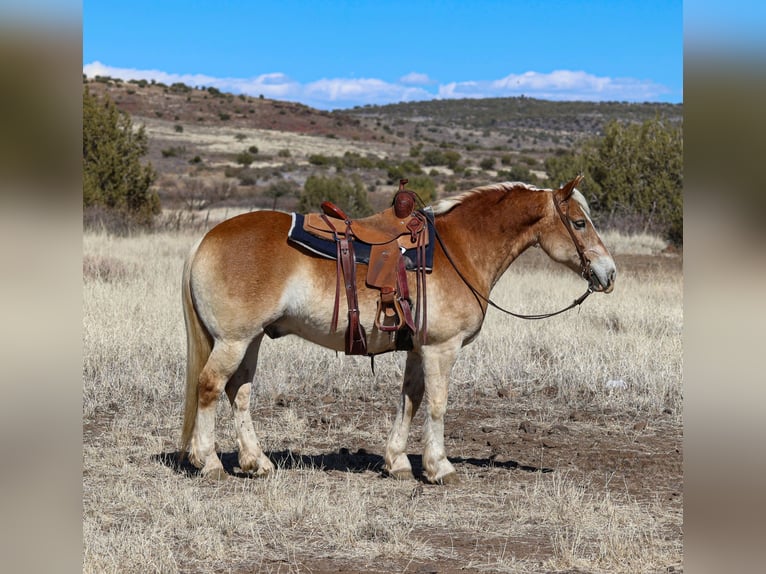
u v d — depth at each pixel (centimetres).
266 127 10181
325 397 884
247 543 496
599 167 2716
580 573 459
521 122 14425
